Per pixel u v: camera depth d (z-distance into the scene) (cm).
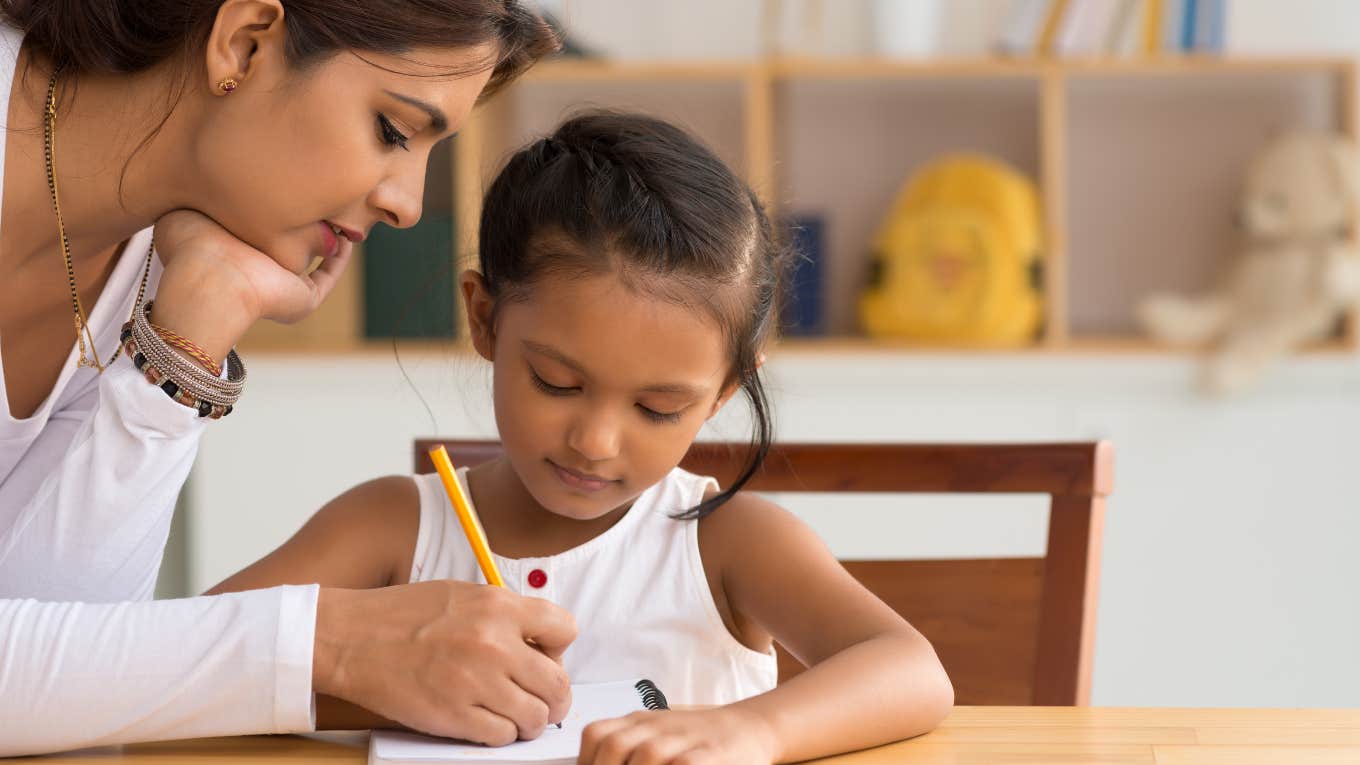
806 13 296
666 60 308
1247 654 280
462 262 151
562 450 106
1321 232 280
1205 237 304
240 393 110
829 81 293
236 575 118
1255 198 285
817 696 86
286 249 112
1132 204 306
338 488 281
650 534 122
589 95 296
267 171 107
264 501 282
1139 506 279
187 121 110
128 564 107
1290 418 278
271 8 104
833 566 116
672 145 113
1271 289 279
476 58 108
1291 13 302
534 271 106
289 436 282
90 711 84
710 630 120
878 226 307
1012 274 284
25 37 111
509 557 122
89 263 123
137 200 114
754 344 114
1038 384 278
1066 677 131
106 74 110
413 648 87
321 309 287
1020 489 134
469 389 265
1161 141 305
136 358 106
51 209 114
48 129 112
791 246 168
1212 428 279
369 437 281
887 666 91
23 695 83
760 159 283
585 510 110
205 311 107
